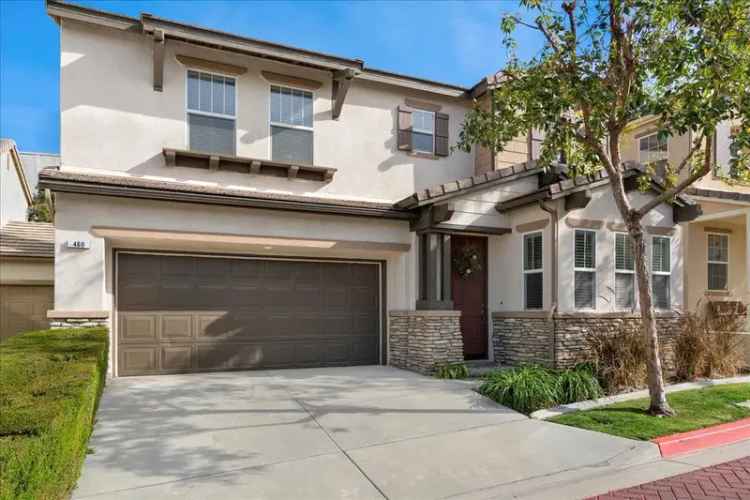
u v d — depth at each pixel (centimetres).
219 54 1130
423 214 1185
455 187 1148
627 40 791
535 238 1172
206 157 1091
